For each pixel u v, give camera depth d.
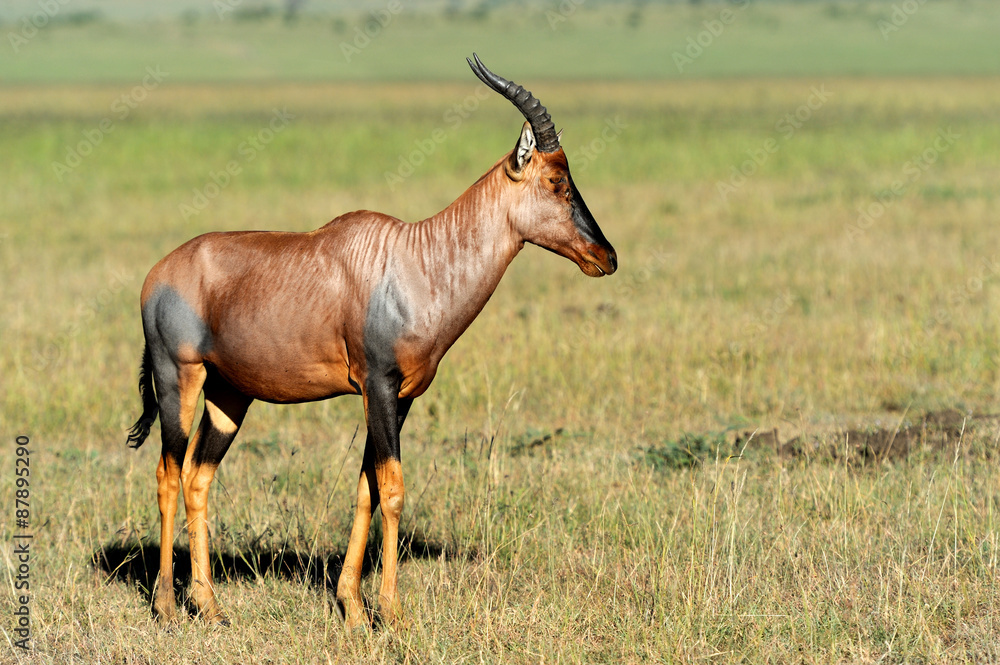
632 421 34.12
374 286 20.16
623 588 22.11
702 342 41.69
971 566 22.08
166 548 21.28
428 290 20.41
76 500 27.00
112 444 33.25
